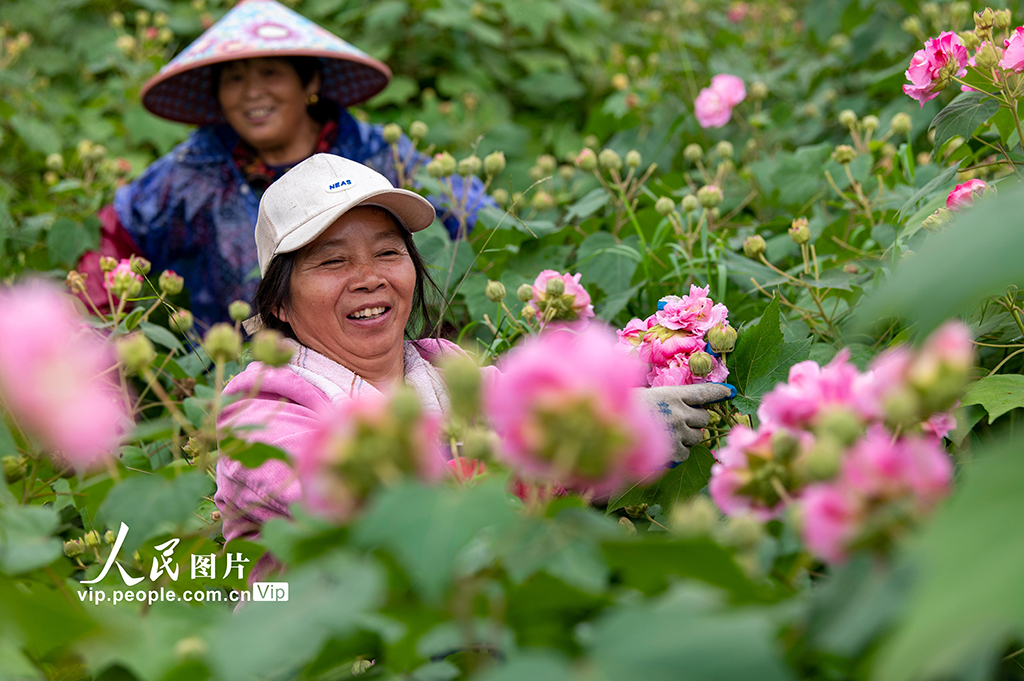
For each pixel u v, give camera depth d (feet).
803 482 2.87
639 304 8.81
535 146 15.08
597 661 2.14
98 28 17.37
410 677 3.13
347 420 2.57
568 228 9.81
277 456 3.47
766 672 2.03
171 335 8.37
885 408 2.60
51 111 14.96
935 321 2.11
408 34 16.30
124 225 11.09
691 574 2.54
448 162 9.31
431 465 2.58
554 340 2.38
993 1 11.93
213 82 11.33
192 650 2.76
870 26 13.61
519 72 17.15
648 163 12.87
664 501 5.98
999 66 5.98
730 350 6.02
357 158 11.59
